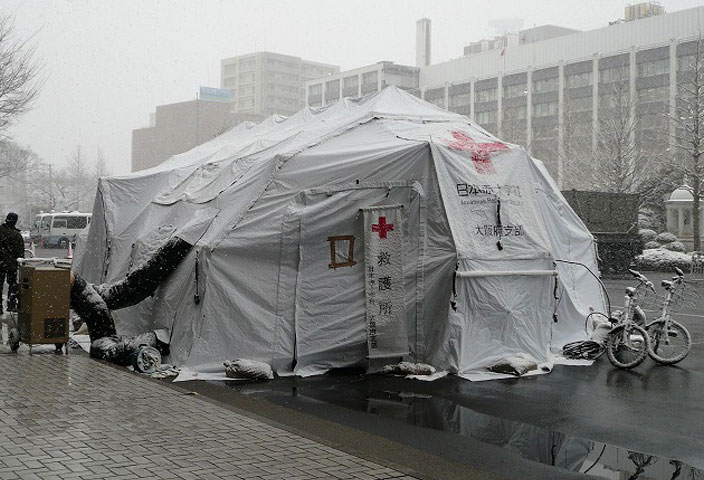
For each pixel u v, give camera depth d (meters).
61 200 80.31
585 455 6.56
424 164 10.65
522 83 71.88
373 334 10.29
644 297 11.21
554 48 70.06
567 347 11.31
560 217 13.05
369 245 10.42
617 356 10.78
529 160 12.70
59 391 8.07
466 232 10.45
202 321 10.27
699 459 6.48
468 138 11.65
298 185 10.79
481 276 10.29
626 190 41.59
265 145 12.97
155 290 11.18
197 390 9.02
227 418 7.02
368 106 12.81
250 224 10.56
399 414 7.99
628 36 64.62
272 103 123.31
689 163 39.91
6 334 12.55
